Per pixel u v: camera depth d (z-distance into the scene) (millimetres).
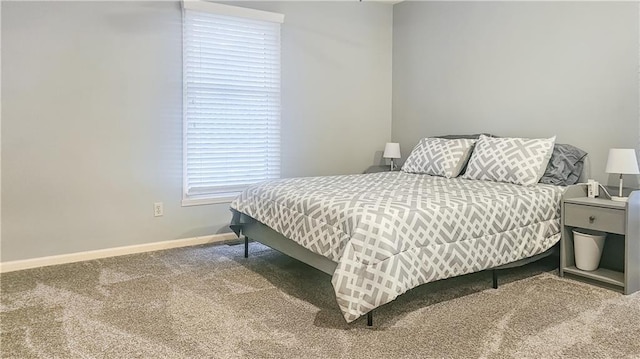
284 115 4324
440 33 4477
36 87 3127
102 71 3365
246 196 3340
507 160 3346
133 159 3551
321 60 4520
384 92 5031
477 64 4125
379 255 2092
